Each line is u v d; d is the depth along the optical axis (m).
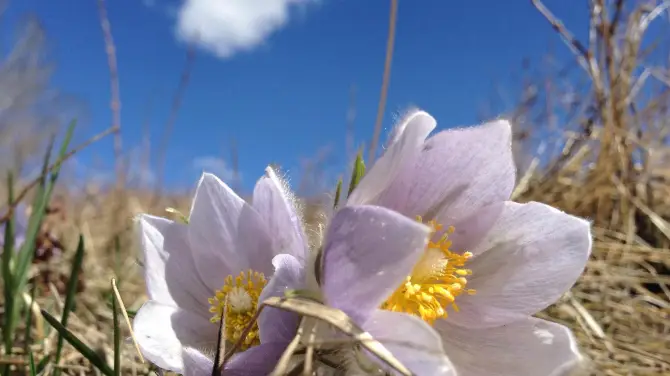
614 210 0.25
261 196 0.12
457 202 0.12
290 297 0.10
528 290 0.12
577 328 0.18
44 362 0.15
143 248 0.12
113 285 0.12
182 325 0.12
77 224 0.31
